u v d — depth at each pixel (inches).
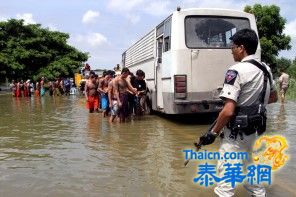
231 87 152.3
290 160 262.4
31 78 1806.1
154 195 203.6
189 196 200.5
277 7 1236.5
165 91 450.9
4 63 1696.6
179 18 418.0
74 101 1002.7
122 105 487.2
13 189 219.3
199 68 415.2
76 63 1971.0
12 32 1822.1
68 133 410.3
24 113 655.1
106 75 561.0
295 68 1531.7
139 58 636.7
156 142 344.5
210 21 424.2
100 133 404.2
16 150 325.1
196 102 412.8
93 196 205.0
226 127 159.5
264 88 156.9
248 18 435.5
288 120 467.8
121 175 241.6
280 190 205.2
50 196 206.4
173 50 415.5
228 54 422.0
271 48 1212.5
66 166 267.0
